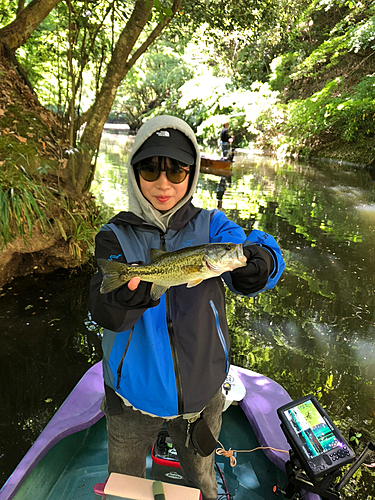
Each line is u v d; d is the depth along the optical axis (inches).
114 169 549.6
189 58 959.6
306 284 211.3
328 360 147.9
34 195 194.2
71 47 220.7
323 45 720.3
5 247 183.5
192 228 61.1
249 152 944.9
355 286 210.4
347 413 121.3
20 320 165.2
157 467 86.7
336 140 789.9
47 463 87.3
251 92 926.4
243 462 91.4
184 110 1100.5
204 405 55.3
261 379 112.0
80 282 201.9
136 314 49.6
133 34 226.5
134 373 54.3
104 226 58.3
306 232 299.7
